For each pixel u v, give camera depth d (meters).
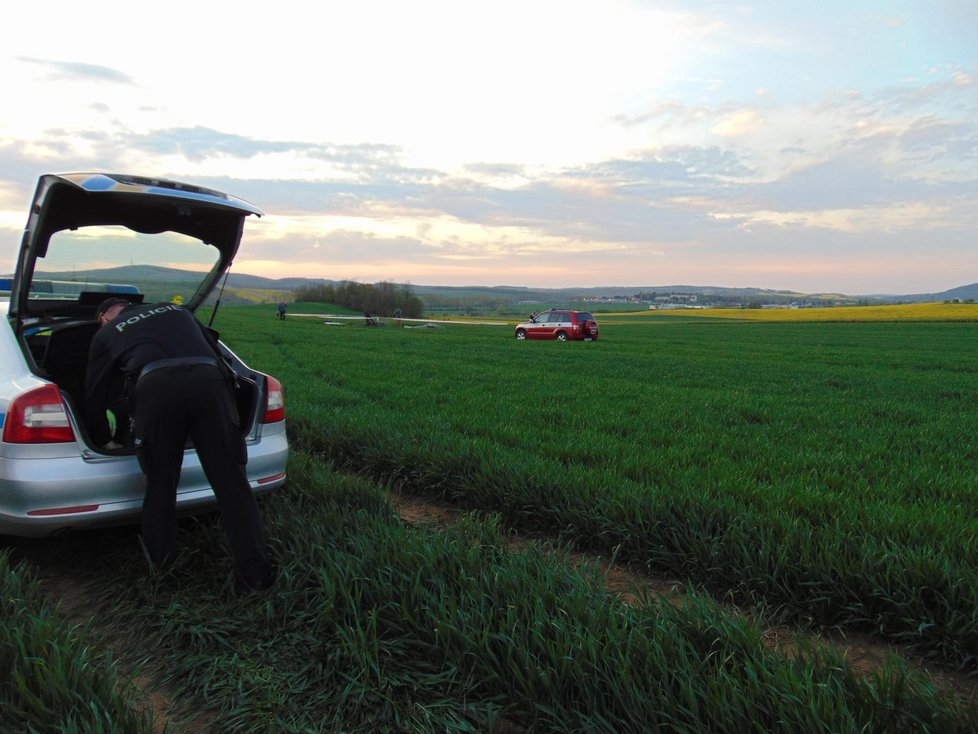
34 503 3.50
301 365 18.19
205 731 2.58
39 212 3.89
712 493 5.14
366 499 5.03
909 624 3.31
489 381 14.48
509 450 6.61
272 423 4.47
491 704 2.59
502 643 2.82
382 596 3.24
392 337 36.44
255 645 3.10
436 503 5.60
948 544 3.93
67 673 2.57
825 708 2.32
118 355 3.59
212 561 3.90
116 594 3.66
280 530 4.13
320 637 3.09
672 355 27.34
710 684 2.48
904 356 29.17
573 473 5.47
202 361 3.62
